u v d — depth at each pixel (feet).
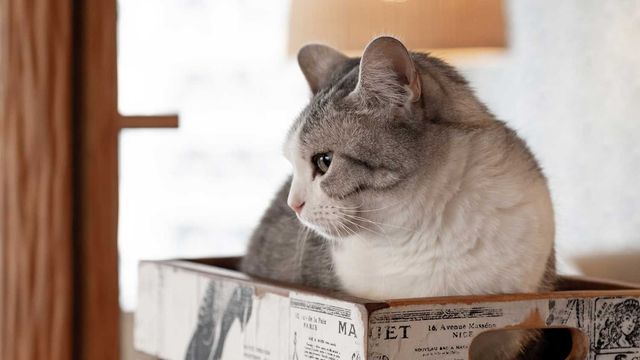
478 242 3.39
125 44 9.03
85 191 3.82
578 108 5.27
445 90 3.56
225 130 9.20
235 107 9.15
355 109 3.44
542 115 5.66
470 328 2.86
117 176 3.86
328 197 3.49
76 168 3.82
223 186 9.24
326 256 3.76
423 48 4.91
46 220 3.69
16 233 3.69
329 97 3.60
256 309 3.34
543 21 5.61
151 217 9.21
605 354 3.09
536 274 3.44
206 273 3.73
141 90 9.09
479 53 5.17
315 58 4.27
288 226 4.32
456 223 3.38
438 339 2.80
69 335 3.75
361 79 3.35
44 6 3.62
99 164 3.82
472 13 4.93
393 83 3.36
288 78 8.94
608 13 4.94
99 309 3.85
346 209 3.46
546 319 2.99
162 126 3.91
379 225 3.47
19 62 3.65
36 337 3.72
